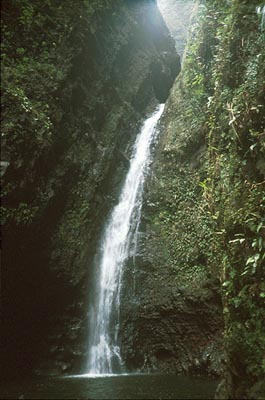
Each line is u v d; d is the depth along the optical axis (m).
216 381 7.79
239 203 8.07
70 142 10.65
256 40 8.86
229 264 7.84
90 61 11.91
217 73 9.77
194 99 11.43
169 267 9.84
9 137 8.31
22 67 9.34
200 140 10.77
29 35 9.89
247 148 8.26
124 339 9.73
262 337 6.91
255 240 7.35
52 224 10.02
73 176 10.63
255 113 8.14
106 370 9.59
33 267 9.53
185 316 9.18
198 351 8.84
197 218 9.78
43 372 9.26
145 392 6.66
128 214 11.34
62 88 10.06
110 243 11.12
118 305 10.09
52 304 9.88
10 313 9.23
